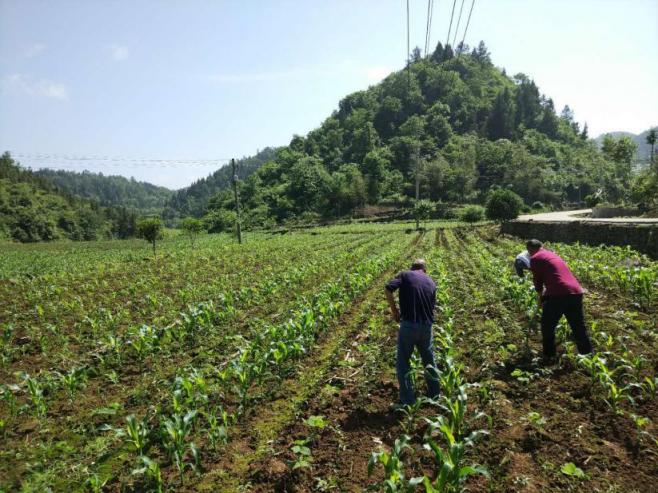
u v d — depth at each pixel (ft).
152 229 107.76
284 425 18.92
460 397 16.70
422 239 121.49
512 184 334.03
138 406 21.48
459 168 332.39
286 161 503.20
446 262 65.26
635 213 137.28
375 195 353.92
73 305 43.75
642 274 32.22
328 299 37.73
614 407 17.78
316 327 31.76
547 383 20.76
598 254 54.70
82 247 202.69
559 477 14.07
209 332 32.81
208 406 20.83
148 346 27.94
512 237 107.55
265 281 51.37
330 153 529.86
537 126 561.43
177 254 106.42
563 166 442.50
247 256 91.66
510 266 53.36
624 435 16.21
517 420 17.70
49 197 446.19
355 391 21.61
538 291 24.27
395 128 547.90
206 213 458.09
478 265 59.11
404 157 438.40
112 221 495.82
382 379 22.99
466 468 12.81
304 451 15.34
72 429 19.43
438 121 484.33
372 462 13.55
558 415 17.93
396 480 13.24
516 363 23.45
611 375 20.36
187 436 18.40
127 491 15.06
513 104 552.41
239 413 19.99
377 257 68.39
